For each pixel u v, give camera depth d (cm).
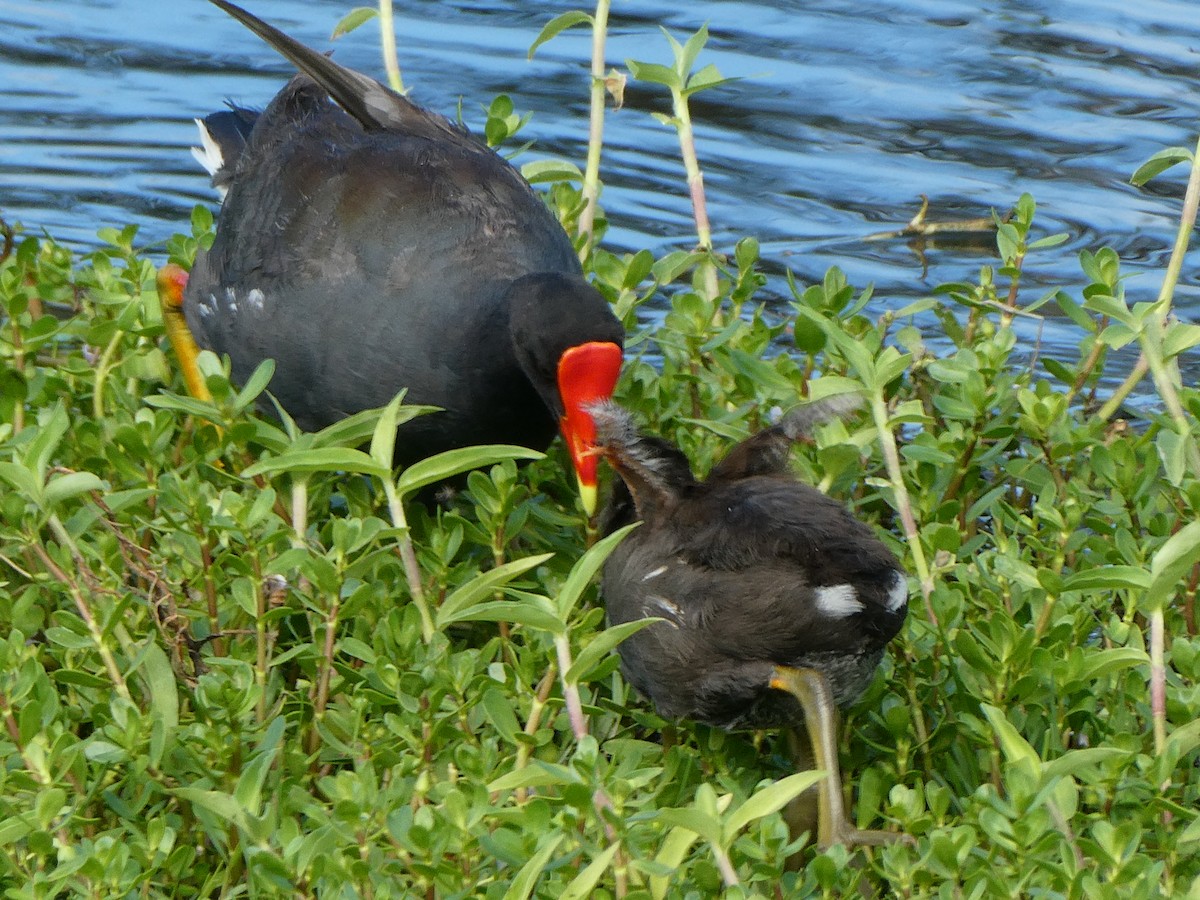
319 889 615
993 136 1692
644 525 770
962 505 943
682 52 1133
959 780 742
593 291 881
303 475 794
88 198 1523
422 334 905
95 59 1772
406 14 1895
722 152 1667
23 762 688
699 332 1010
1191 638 841
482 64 1778
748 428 985
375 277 918
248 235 970
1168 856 646
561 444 988
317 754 711
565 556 880
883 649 729
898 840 669
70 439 909
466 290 906
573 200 1128
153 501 834
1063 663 704
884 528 971
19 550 807
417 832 586
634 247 1484
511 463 791
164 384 1044
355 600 720
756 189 1603
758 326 1017
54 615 698
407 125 1041
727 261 1451
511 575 668
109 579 762
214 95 1702
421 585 800
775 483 765
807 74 1794
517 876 564
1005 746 614
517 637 829
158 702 697
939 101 1748
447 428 922
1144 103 1731
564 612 637
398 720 692
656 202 1571
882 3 1942
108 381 979
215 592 774
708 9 1925
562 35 1845
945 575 915
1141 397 1303
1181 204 1587
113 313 1061
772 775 768
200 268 1009
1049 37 1872
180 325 1054
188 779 688
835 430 866
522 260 938
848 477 896
